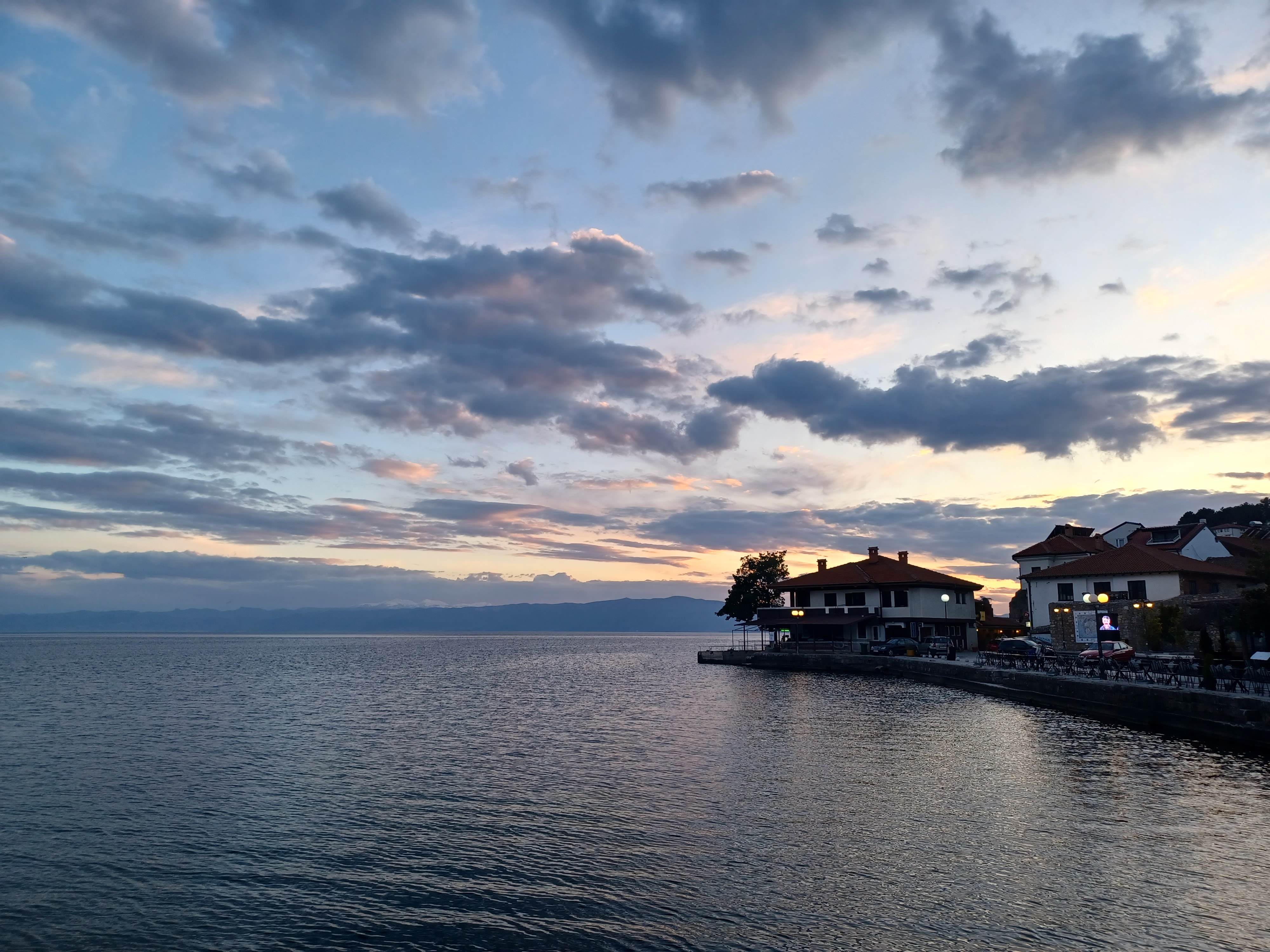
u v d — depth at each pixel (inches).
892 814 1108.5
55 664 5649.6
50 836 1073.5
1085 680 2096.5
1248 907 769.6
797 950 700.7
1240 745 1546.5
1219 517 6107.3
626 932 746.2
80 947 745.0
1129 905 778.2
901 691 2849.4
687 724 2079.2
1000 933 721.6
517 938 740.7
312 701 2869.1
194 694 3176.7
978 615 4503.0
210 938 756.6
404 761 1587.1
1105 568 3371.1
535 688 3442.4
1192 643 2674.7
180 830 1092.5
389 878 897.5
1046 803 1155.3
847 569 4503.0
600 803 1201.4
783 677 3693.4
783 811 1130.7
